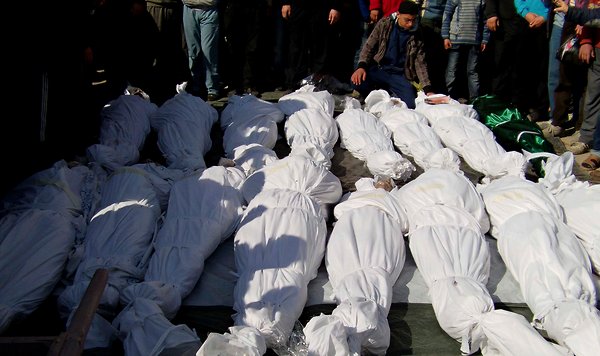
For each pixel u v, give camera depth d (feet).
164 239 15.06
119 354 12.39
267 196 15.81
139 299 12.69
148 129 22.18
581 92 25.71
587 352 11.84
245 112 22.24
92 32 22.17
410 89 26.58
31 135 17.88
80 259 14.75
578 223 15.81
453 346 13.21
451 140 21.57
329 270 14.62
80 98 20.29
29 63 17.29
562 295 13.33
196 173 17.16
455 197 16.33
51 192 16.20
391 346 13.21
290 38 28.50
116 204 16.08
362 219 15.49
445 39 27.84
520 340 12.12
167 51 28.32
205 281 14.93
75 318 10.48
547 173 18.07
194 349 11.78
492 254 16.12
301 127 21.52
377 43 26.73
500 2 26.48
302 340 12.35
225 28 28.07
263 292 13.09
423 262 14.65
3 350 10.56
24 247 14.46
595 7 21.91
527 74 27.63
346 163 20.99
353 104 24.79
